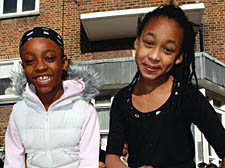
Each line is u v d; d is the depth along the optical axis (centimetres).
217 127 178
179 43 176
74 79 260
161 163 181
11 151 249
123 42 962
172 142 179
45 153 237
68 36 1003
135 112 187
